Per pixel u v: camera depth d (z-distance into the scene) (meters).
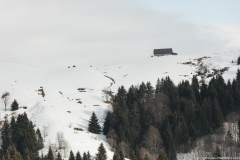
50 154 183.25
